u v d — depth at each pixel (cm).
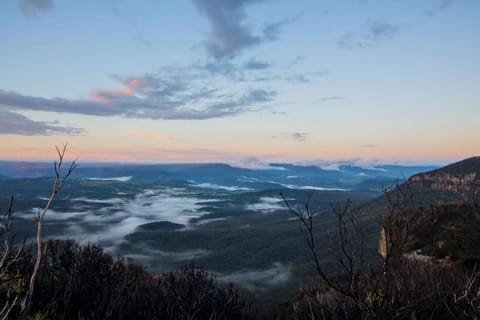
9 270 479
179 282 558
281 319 525
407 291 366
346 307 402
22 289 452
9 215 308
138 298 530
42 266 543
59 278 559
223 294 561
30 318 405
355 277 331
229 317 526
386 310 329
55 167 280
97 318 455
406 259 530
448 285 419
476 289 397
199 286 554
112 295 515
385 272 343
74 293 507
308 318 461
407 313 348
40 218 285
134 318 487
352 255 327
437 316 385
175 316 486
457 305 386
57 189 282
